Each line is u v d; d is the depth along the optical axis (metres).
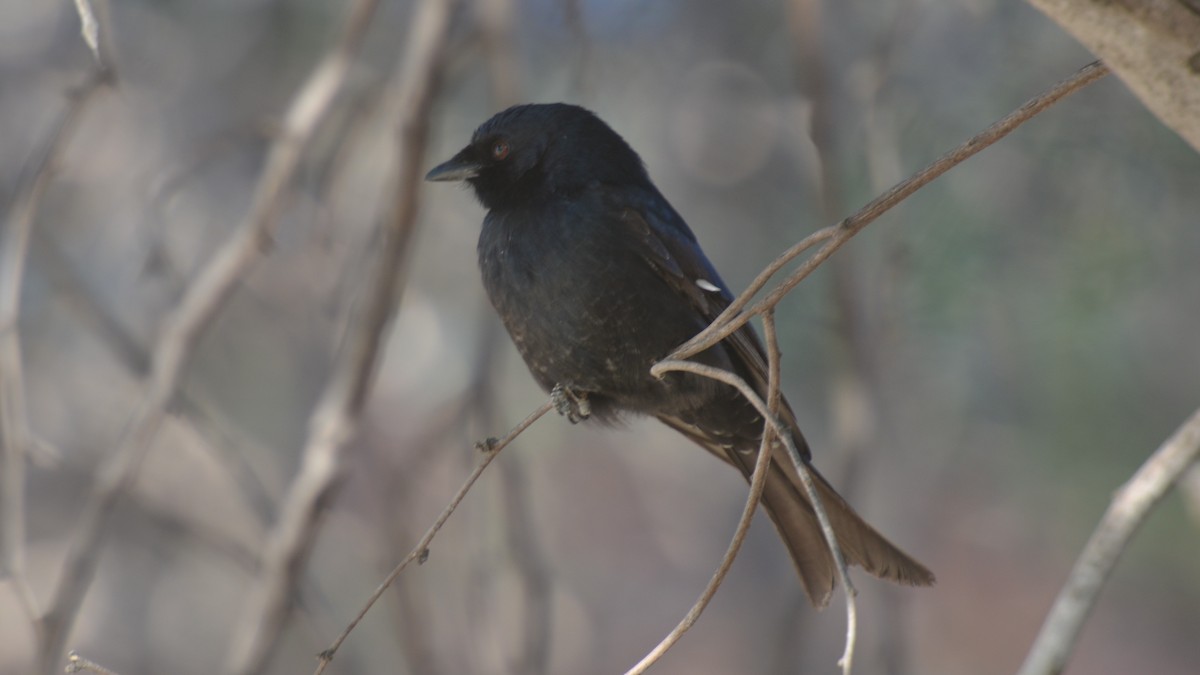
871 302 11.02
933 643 20.38
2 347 8.13
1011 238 11.37
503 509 10.22
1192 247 11.94
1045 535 18.38
